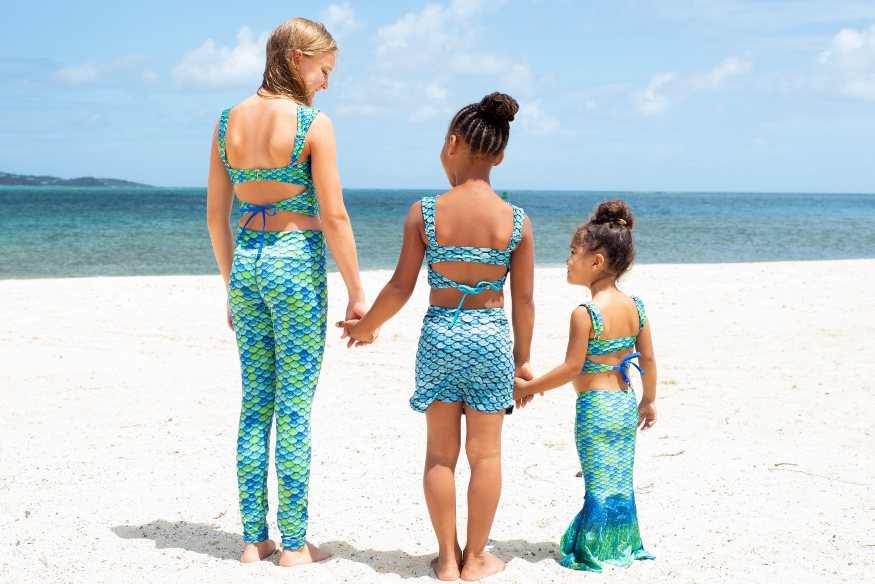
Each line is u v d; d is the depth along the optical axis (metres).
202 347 8.25
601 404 3.31
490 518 3.13
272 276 3.12
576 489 4.27
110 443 4.96
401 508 3.97
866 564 3.30
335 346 8.39
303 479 3.23
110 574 3.11
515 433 5.36
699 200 162.38
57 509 3.83
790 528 3.70
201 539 3.52
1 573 3.11
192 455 4.75
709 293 11.80
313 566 3.22
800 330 9.04
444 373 3.05
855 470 4.57
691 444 5.09
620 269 3.34
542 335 9.06
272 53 3.26
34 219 41.53
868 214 68.31
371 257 21.55
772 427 5.45
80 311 10.05
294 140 3.11
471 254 3.05
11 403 5.87
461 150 3.09
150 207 61.91
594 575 3.15
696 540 3.56
